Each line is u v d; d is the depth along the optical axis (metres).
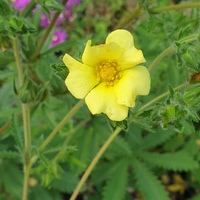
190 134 0.15
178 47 0.09
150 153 0.15
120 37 0.08
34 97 0.11
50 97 0.14
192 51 0.09
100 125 0.15
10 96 0.15
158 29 0.14
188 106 0.09
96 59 0.08
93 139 0.15
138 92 0.08
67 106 0.15
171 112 0.09
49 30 0.12
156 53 0.14
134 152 0.15
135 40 0.15
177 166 0.15
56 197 0.15
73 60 0.08
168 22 0.14
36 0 0.11
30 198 0.15
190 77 0.09
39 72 0.14
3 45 0.12
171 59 0.14
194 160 0.15
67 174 0.15
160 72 0.14
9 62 0.13
